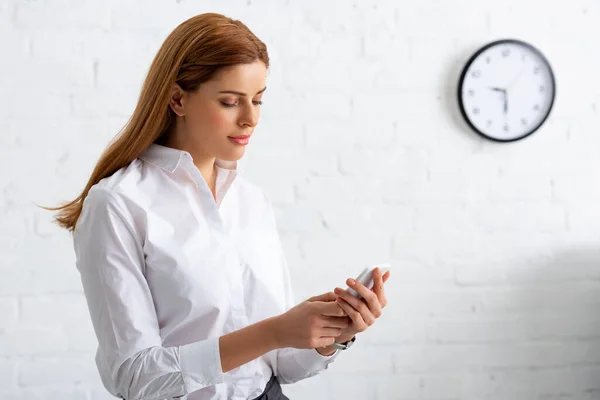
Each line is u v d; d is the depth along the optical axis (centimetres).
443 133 236
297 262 230
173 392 112
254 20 226
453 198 237
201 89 117
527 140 240
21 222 218
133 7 221
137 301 114
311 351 133
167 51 120
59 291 220
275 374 139
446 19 235
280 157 229
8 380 218
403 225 235
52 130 219
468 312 239
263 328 112
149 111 121
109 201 116
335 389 234
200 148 126
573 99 241
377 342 236
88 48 219
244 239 134
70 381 221
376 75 232
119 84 221
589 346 244
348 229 232
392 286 236
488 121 235
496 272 240
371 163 233
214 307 120
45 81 218
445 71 235
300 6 228
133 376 111
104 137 221
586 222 243
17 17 216
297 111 229
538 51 235
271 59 227
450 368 238
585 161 242
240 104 118
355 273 233
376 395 236
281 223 229
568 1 239
